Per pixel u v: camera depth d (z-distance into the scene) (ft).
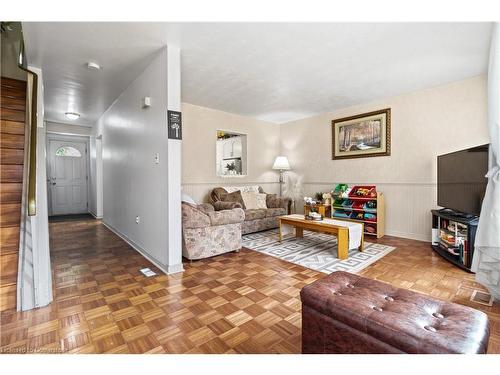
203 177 15.60
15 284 6.24
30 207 5.74
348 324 3.75
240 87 12.13
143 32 7.39
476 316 3.56
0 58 8.70
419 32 7.47
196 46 8.27
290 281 7.74
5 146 6.75
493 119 6.12
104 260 9.76
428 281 7.71
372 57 9.10
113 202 14.83
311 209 13.37
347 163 15.65
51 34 7.43
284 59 9.23
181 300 6.53
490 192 6.18
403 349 3.22
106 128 15.87
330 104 14.94
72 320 5.60
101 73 10.26
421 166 12.51
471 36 7.70
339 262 9.43
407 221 13.08
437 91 11.93
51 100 13.73
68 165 21.47
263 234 14.24
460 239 9.07
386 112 13.66
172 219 8.46
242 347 4.68
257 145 18.66
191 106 14.94
